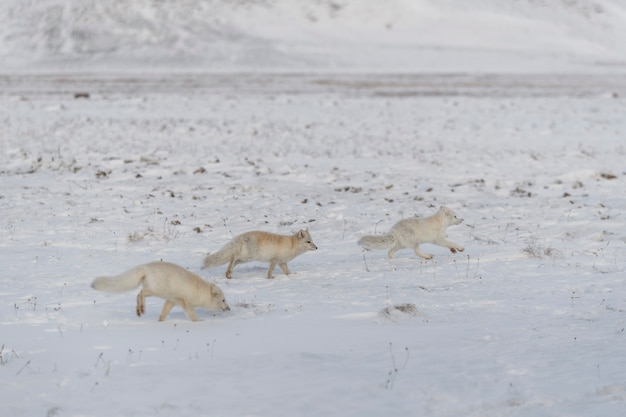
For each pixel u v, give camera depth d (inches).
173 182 2696.9
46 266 1518.2
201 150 3558.1
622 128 4660.4
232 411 753.6
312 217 2130.9
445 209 1653.5
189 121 4672.7
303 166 3132.4
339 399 783.1
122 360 925.8
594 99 6643.7
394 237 1626.5
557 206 2317.9
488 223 2060.8
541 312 1204.5
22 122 4365.2
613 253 1688.0
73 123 4394.7
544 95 7199.8
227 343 1013.8
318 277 1493.6
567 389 804.0
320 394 798.5
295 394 800.3
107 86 7829.7
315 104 5989.2
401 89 7854.3
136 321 1147.3
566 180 2888.8
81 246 1727.4
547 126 4744.1
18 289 1336.1
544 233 1929.1
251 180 2765.7
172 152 3459.6
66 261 1565.0
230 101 6077.8
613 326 1098.7
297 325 1118.4
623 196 2508.6
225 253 1443.2
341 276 1502.2
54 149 3430.1
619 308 1212.5
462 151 3676.2
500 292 1348.4
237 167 3043.8
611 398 775.7
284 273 1517.0
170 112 5196.9
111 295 1315.2
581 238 1871.3
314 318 1163.9
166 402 772.6
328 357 939.3
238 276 1496.1
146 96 6437.0
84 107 5319.9
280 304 1267.2
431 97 6845.5
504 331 1075.9
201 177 2815.0
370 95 7047.2
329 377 856.3
